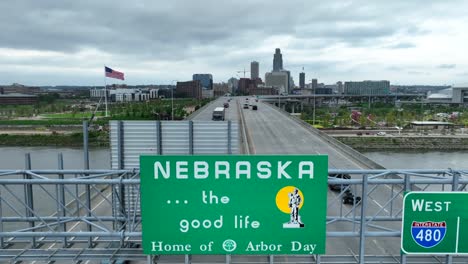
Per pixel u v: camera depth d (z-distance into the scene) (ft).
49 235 31.55
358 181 31.19
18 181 29.73
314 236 26.48
